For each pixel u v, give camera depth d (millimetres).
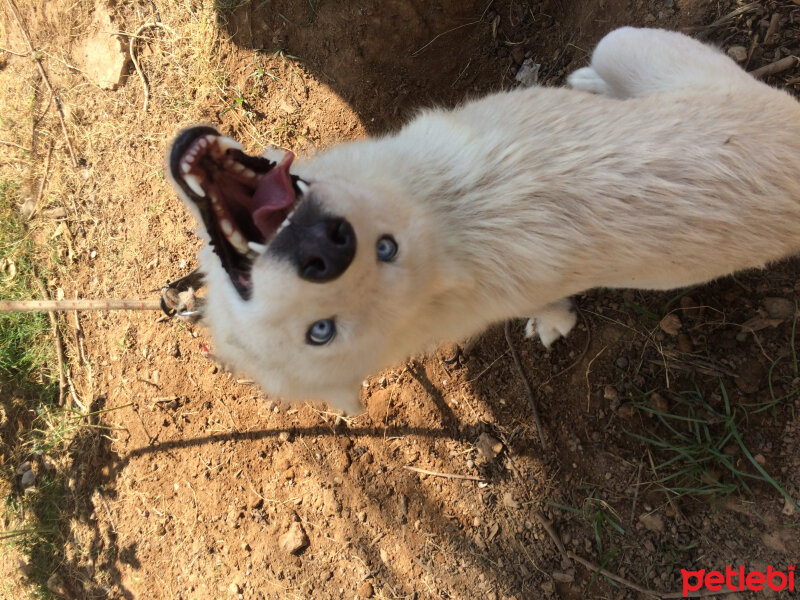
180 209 879
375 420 798
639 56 576
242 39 863
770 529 622
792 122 495
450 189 504
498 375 757
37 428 922
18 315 938
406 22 806
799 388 617
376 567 765
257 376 545
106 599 851
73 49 962
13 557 920
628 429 691
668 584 659
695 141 482
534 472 729
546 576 707
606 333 706
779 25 635
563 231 490
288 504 807
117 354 898
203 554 820
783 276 629
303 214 414
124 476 872
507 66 786
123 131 924
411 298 461
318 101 847
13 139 994
